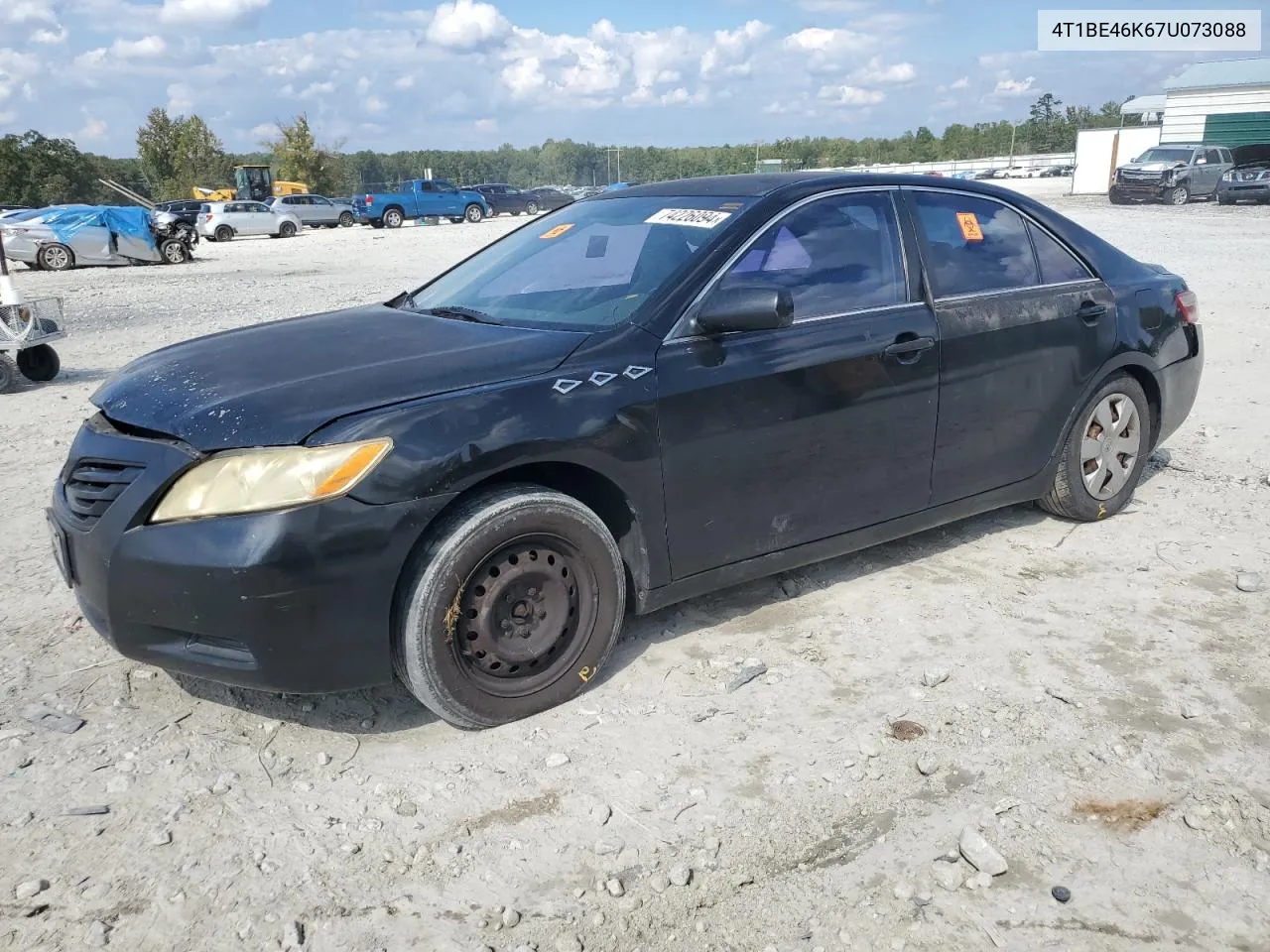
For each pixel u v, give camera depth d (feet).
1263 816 8.91
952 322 13.28
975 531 15.78
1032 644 12.08
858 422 12.45
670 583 11.48
